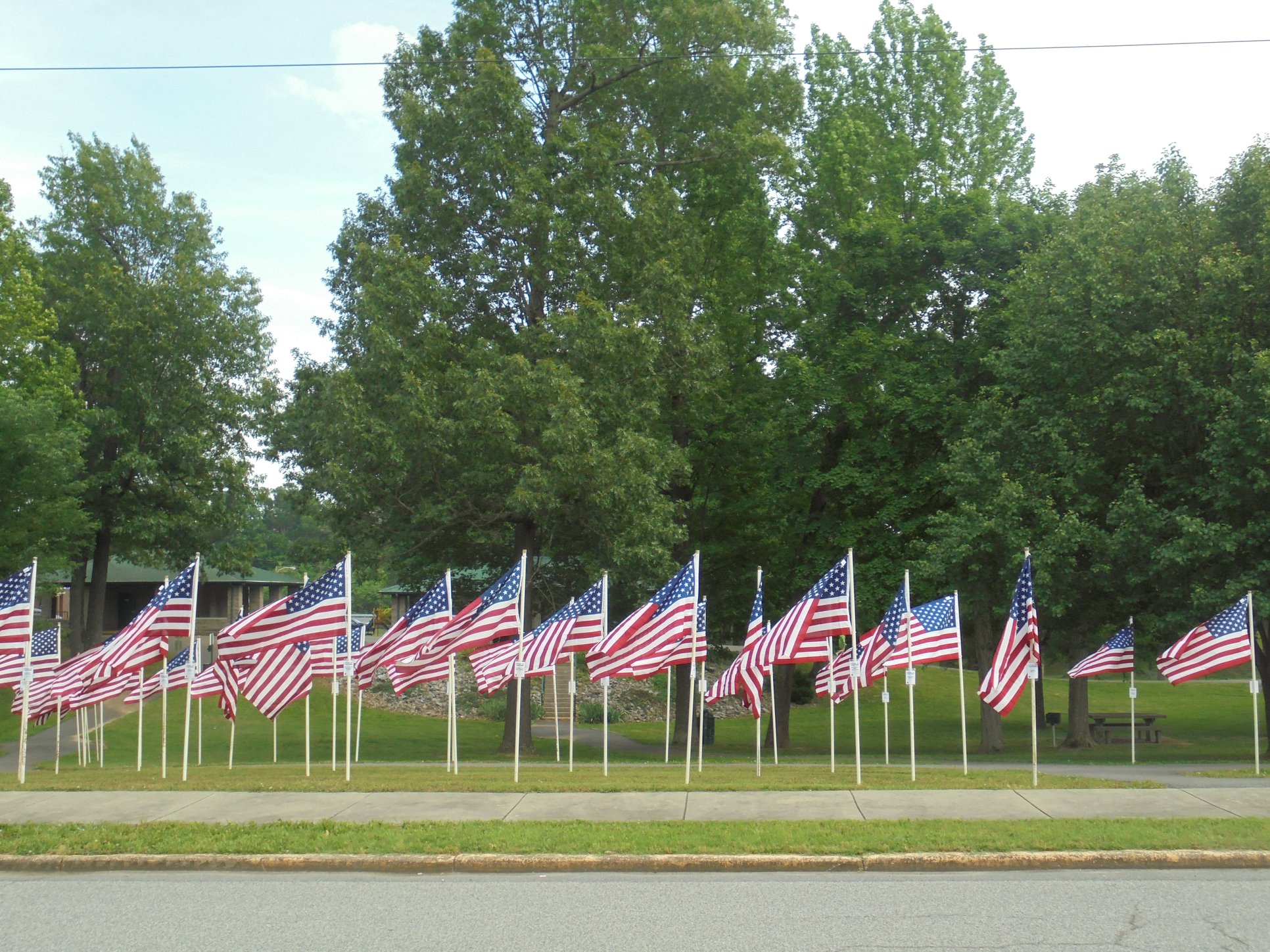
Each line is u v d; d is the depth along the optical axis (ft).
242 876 35.53
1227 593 74.13
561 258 89.10
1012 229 101.45
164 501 139.54
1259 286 78.69
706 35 98.73
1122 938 27.35
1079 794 47.50
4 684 59.93
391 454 82.02
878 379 99.35
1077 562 86.07
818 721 144.15
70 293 135.03
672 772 63.57
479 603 63.46
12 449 106.22
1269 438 71.26
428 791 49.16
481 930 28.66
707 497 109.70
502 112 89.30
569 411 79.71
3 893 33.40
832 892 32.53
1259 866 35.27
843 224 106.01
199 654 76.43
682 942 27.32
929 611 62.54
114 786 52.29
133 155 143.43
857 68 122.42
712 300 101.91
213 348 139.54
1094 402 82.89
